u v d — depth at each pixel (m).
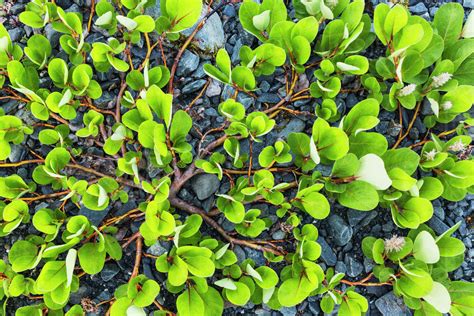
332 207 0.49
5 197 0.47
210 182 0.48
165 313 0.45
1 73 0.48
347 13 0.48
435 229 0.49
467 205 0.51
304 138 0.46
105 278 0.47
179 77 0.50
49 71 0.46
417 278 0.46
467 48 0.49
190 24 0.47
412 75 0.48
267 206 0.49
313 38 0.47
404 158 0.46
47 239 0.45
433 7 0.53
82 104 0.47
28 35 0.50
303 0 0.48
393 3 0.52
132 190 0.49
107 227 0.46
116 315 0.43
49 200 0.48
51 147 0.49
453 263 0.48
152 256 0.46
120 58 0.50
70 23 0.47
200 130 0.49
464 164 0.47
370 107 0.46
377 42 0.52
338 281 0.46
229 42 0.51
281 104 0.50
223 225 0.48
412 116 0.51
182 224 0.47
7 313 0.47
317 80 0.48
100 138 0.49
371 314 0.49
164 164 0.46
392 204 0.47
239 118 0.45
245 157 0.48
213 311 0.45
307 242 0.46
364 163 0.45
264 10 0.48
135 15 0.48
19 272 0.47
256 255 0.48
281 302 0.45
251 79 0.46
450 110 0.49
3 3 0.50
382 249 0.47
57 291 0.44
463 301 0.47
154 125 0.44
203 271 0.43
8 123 0.46
